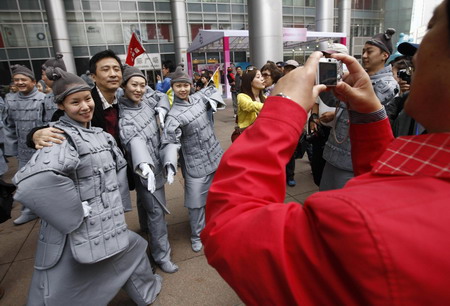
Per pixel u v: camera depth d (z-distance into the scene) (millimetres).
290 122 540
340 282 395
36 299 1759
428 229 350
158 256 2646
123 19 18516
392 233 343
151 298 2232
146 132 2553
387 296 340
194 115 2793
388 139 800
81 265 1786
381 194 390
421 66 427
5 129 3910
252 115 3416
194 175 2855
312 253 407
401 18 23875
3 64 17141
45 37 17625
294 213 458
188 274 2602
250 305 473
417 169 420
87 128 1926
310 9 22297
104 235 1785
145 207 2631
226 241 479
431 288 336
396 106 2080
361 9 24141
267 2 7773
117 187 1938
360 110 792
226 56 12234
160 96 3250
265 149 527
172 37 19656
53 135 1647
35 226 3629
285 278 412
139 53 4602
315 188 4230
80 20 17734
